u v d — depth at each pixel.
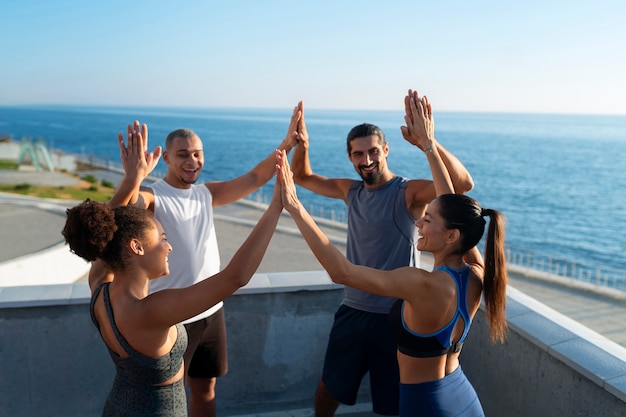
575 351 2.50
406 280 1.98
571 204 80.31
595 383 2.32
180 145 2.95
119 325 1.78
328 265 1.97
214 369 3.17
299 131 3.38
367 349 3.16
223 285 1.77
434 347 2.08
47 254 12.07
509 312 2.98
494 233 2.15
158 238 1.90
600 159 160.00
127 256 1.82
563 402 2.54
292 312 3.79
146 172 2.49
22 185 36.84
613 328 13.41
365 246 3.17
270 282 3.80
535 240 55.75
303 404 3.85
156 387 1.85
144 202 2.81
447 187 2.59
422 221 2.21
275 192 2.04
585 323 13.85
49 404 3.43
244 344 3.74
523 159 155.12
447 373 2.16
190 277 2.93
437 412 2.09
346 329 3.20
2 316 3.27
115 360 1.86
